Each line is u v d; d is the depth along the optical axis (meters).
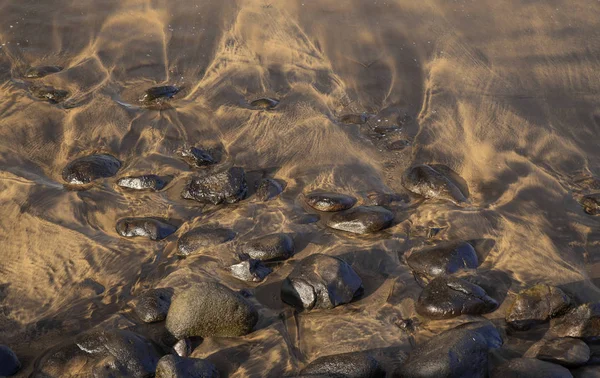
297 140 3.61
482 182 3.47
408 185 3.44
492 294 3.12
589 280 3.17
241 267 3.15
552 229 3.32
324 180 3.47
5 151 3.56
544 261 3.22
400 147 3.59
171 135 3.63
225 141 3.61
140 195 3.41
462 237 3.29
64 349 2.96
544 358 2.95
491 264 3.21
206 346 3.00
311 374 2.88
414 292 3.13
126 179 3.44
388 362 2.96
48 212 3.35
